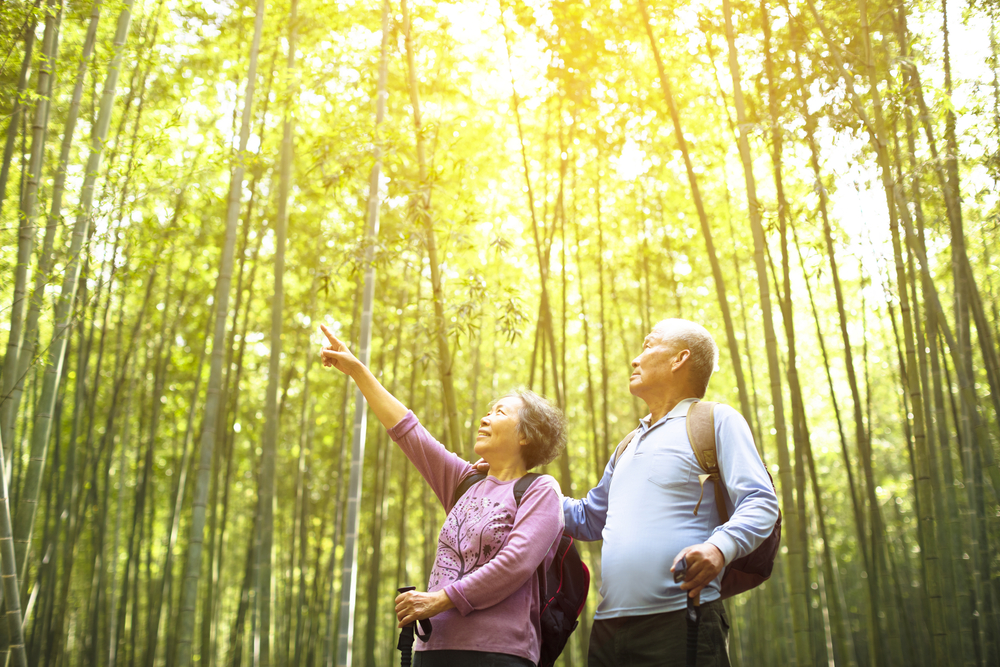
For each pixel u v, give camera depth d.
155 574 9.35
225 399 6.83
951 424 5.45
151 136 3.83
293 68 4.97
